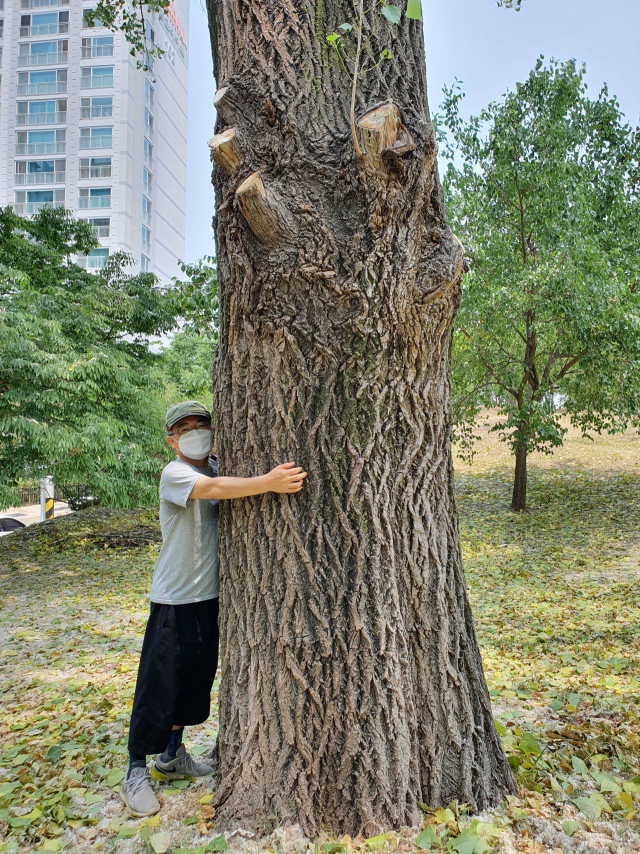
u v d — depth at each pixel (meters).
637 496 12.91
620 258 10.28
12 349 8.61
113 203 41.56
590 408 11.32
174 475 2.46
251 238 2.30
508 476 16.52
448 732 2.32
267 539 2.32
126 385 10.23
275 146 2.26
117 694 4.09
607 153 11.30
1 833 2.38
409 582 2.32
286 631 2.26
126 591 8.05
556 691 3.67
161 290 13.15
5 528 15.30
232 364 2.42
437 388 2.45
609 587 6.68
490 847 2.02
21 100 41.66
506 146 10.62
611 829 2.18
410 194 2.23
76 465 9.06
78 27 41.28
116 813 2.49
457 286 2.41
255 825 2.22
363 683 2.21
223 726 2.47
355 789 2.18
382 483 2.29
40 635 6.05
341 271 2.24
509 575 7.76
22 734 3.47
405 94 2.32
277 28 2.33
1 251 11.84
